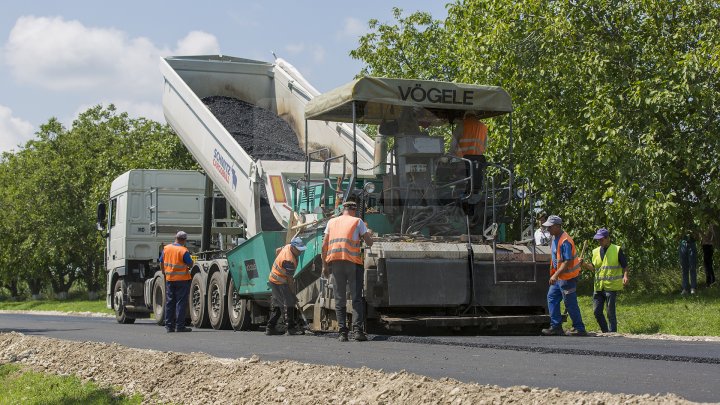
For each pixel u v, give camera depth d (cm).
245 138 1580
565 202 2123
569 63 1945
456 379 700
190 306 1731
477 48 2059
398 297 1122
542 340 1050
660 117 1888
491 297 1162
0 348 1316
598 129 1830
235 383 780
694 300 1708
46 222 5800
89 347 1149
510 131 1254
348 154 1379
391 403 623
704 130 1841
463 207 1213
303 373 764
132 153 5400
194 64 1756
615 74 1939
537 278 1184
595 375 700
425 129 1225
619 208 1800
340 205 1219
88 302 4184
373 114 1223
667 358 809
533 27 1989
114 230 2136
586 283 2284
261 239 1386
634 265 2305
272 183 1434
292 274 1306
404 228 1202
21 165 6188
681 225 1886
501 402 574
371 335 1168
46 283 7006
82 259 5928
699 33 1917
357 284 1116
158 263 2025
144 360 966
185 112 1698
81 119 6209
